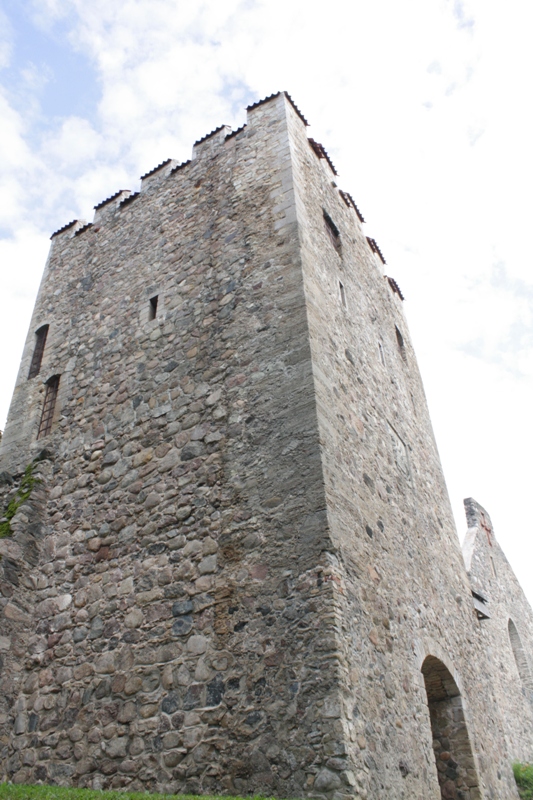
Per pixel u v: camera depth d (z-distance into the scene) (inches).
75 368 405.1
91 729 258.7
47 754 264.1
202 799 193.5
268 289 335.0
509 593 717.3
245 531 265.0
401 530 352.8
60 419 385.7
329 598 229.1
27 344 451.8
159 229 428.8
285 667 224.8
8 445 398.3
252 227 370.0
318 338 315.9
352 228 490.6
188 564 273.1
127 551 298.0
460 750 339.6
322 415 283.0
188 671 246.7
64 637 293.1
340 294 394.0
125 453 334.3
